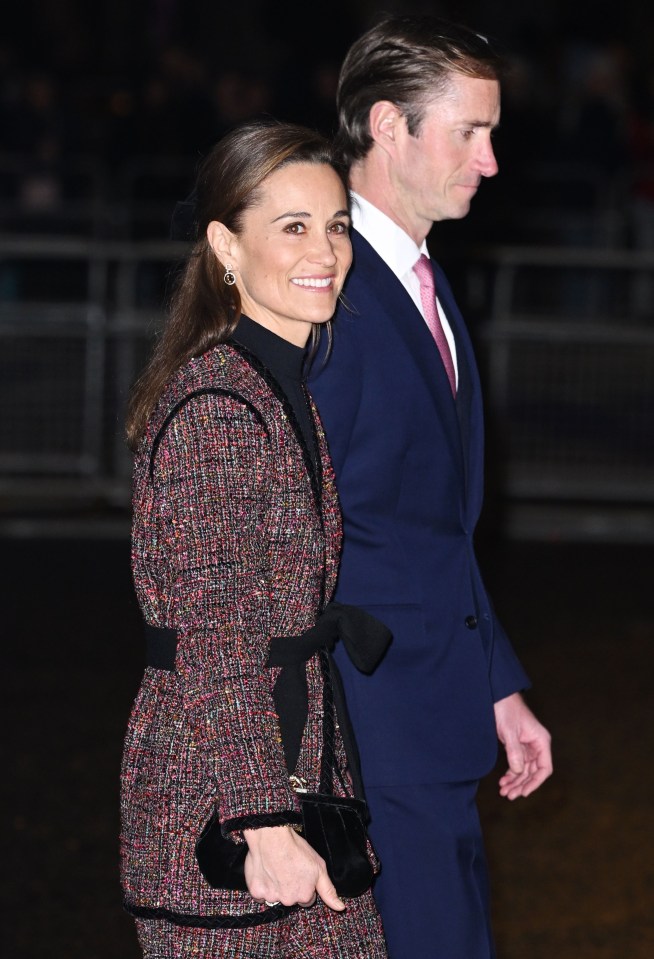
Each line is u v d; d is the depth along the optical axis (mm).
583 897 15859
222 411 8367
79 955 14438
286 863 7891
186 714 8383
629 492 31984
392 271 10602
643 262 33844
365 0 65000
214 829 8297
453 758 10422
